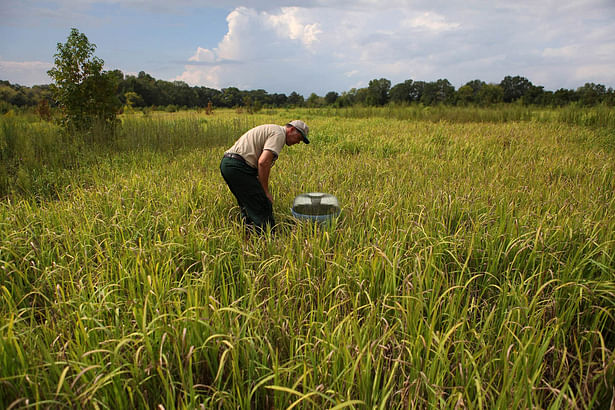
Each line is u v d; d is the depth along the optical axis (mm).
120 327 2307
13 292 2816
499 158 7875
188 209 4648
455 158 7754
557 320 2354
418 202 4547
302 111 34469
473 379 1951
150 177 5891
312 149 9398
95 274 3008
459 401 1763
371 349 2047
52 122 10703
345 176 6172
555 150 8586
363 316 2656
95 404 1672
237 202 4723
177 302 2291
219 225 4156
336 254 3180
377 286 2842
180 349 2070
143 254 3010
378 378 1910
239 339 2055
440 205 4285
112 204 4406
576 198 4559
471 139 10055
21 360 1849
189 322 2131
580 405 2070
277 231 3996
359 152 9062
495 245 3348
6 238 3326
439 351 1983
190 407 1796
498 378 2141
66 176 6316
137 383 1895
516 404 1789
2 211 4195
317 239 3365
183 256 3277
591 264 2988
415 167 6730
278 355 2277
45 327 2242
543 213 4176
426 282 2750
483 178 5824
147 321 2357
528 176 6016
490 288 3035
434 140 10508
